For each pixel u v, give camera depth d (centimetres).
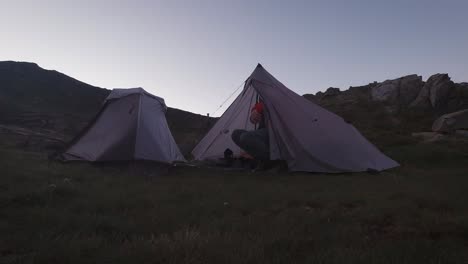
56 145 1221
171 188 598
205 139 1120
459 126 1662
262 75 1005
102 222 361
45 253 268
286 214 419
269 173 861
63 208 425
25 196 459
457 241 323
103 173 742
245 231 342
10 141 1226
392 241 314
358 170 879
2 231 327
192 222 381
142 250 273
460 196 536
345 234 335
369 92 2675
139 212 428
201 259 258
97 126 937
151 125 912
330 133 945
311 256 266
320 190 617
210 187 620
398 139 1530
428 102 2211
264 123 958
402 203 479
